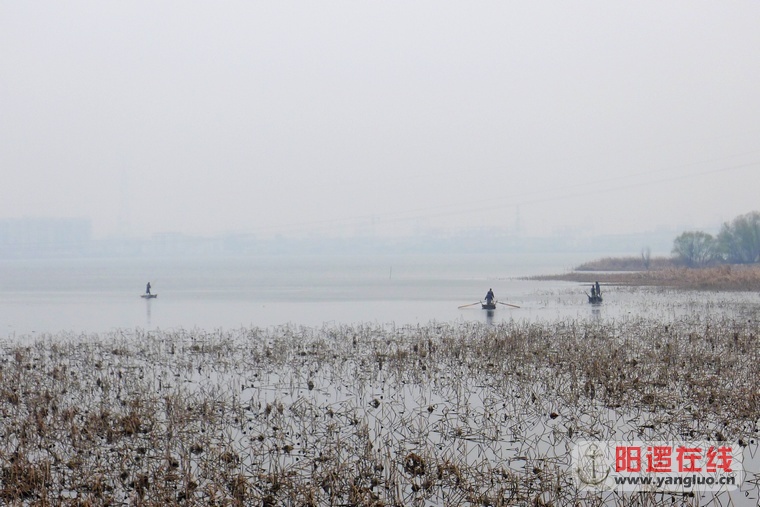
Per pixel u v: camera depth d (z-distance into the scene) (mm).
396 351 34844
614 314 55188
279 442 19453
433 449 18281
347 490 15914
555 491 15828
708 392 24062
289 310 66438
